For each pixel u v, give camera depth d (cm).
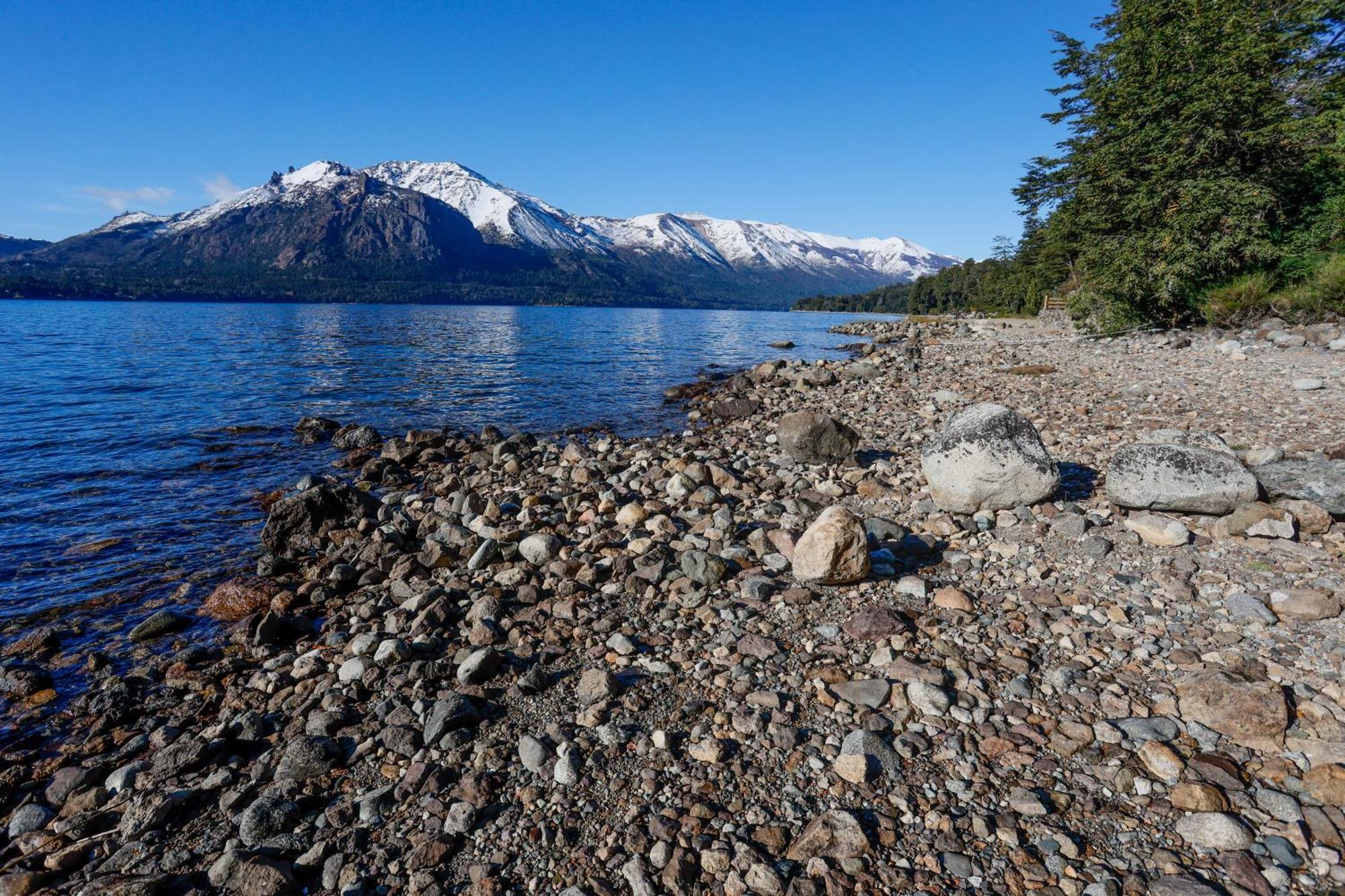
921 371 2608
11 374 2953
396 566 846
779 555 771
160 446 1658
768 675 537
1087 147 3234
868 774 417
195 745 494
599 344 5353
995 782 408
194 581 866
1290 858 340
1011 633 575
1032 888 339
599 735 472
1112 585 635
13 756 523
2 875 393
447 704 498
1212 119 2377
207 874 382
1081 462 1064
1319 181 2408
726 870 359
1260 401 1368
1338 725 420
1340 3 2650
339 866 376
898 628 577
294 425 1956
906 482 1061
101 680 629
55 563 919
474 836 392
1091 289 3052
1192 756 412
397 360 3916
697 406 2288
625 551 847
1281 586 593
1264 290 2333
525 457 1530
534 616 677
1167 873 340
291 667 623
